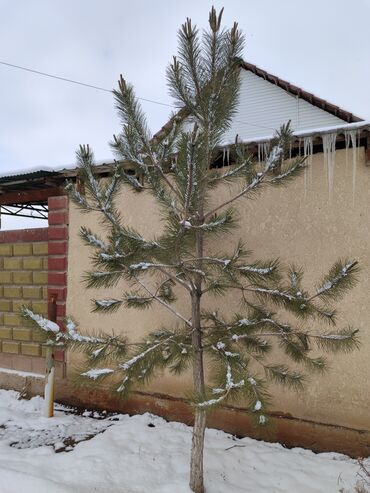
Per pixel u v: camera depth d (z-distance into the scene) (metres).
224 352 2.65
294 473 3.15
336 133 3.27
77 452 3.46
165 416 4.21
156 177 2.81
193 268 2.78
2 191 5.30
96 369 2.65
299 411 3.63
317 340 3.04
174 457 3.41
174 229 2.66
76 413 4.54
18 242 5.24
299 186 3.67
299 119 10.10
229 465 3.29
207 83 2.60
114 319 4.50
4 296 5.34
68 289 4.80
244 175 2.85
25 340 5.14
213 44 2.58
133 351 2.81
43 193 5.12
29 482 2.91
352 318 3.41
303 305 2.62
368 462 3.25
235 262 2.77
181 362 2.92
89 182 2.80
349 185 3.48
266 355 3.66
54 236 4.89
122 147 2.77
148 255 2.77
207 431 3.91
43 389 4.93
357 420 3.40
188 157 2.40
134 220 4.38
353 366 3.42
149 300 3.03
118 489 2.92
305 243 3.63
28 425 4.18
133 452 3.48
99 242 2.77
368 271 3.38
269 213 3.78
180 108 2.71
